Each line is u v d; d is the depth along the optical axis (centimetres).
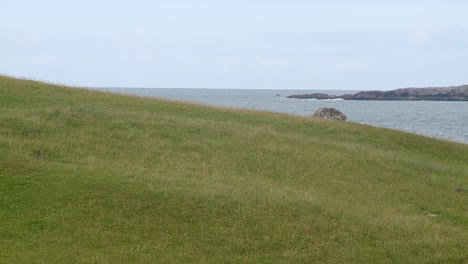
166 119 3148
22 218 1703
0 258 1445
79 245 1576
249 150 2797
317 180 2512
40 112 2903
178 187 2058
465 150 3619
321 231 1848
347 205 2188
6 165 2069
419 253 1750
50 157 2305
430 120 11275
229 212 1900
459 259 1720
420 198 2466
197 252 1616
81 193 1897
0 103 3105
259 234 1773
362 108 16425
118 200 1873
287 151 2855
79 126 2798
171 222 1783
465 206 2427
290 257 1638
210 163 2525
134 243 1630
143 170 2261
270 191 2181
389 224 1998
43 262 1446
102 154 2452
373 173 2727
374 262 1659
